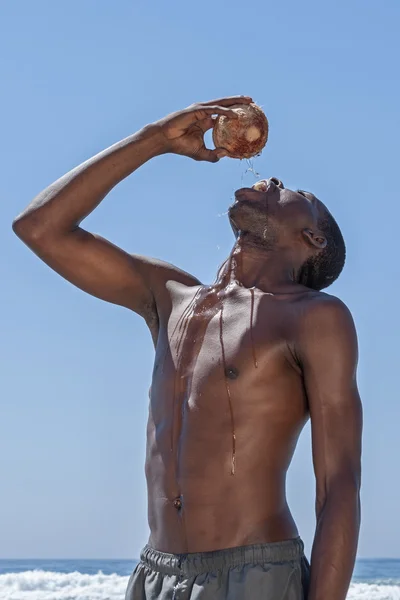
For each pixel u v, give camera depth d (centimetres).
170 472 394
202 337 410
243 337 401
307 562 396
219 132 445
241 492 384
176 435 397
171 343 420
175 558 383
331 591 371
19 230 440
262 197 441
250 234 438
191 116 440
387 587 3250
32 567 3984
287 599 375
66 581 3111
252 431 390
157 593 386
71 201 436
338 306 404
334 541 374
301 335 397
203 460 387
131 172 439
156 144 439
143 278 454
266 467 390
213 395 394
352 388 397
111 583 3119
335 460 388
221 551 378
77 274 446
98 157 439
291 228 439
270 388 395
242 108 446
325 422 391
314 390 394
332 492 383
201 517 382
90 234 449
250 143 443
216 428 390
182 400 401
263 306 409
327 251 450
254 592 370
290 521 392
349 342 398
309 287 457
